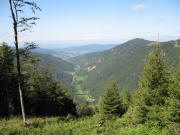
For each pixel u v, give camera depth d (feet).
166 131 31.94
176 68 40.27
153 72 41.57
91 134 34.96
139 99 45.03
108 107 94.12
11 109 88.33
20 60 43.60
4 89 87.56
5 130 34.24
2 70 79.20
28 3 39.27
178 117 34.53
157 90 40.78
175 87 37.58
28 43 41.32
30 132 34.37
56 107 113.50
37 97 98.02
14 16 39.68
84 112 163.53
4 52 75.72
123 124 43.32
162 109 39.06
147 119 39.50
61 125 42.19
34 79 99.86
